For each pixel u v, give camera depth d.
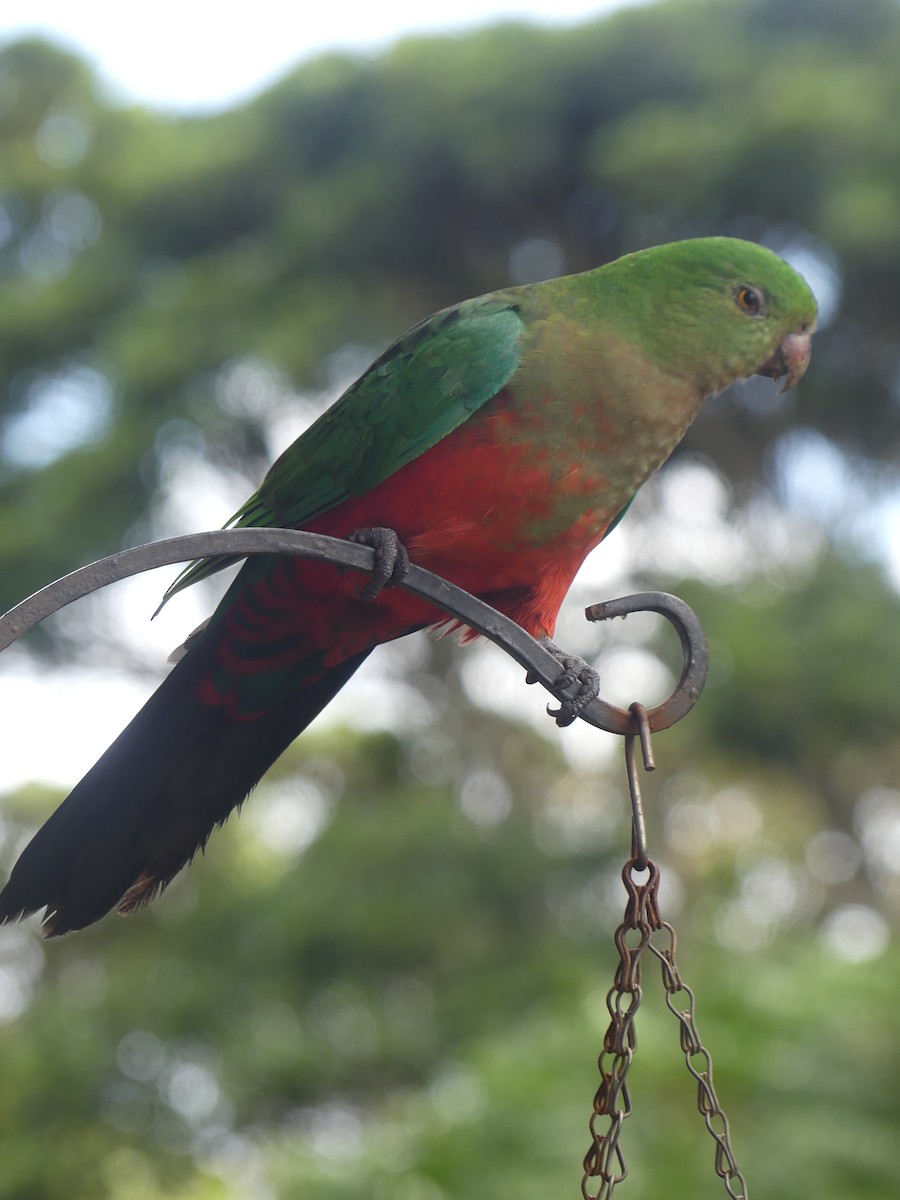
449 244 15.66
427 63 15.21
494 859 14.26
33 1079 13.88
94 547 15.10
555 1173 7.11
